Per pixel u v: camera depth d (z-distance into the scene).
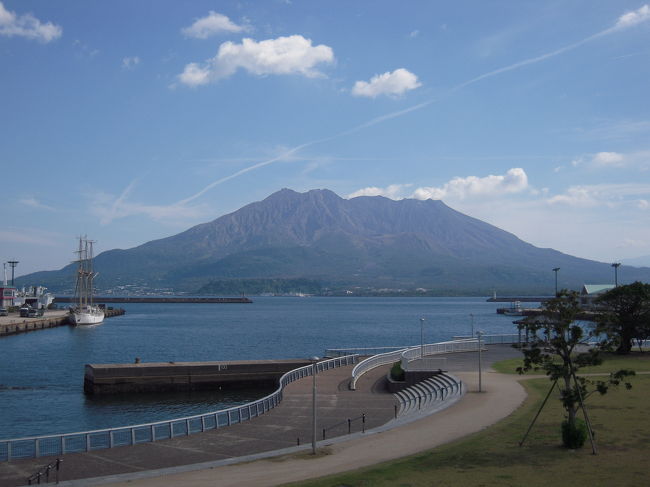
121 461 34.22
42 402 66.56
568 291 32.97
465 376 60.97
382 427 40.53
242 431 42.28
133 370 73.56
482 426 38.84
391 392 62.16
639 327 77.00
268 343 142.38
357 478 27.53
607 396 47.50
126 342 141.25
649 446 31.95
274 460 33.00
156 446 37.97
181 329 187.88
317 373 73.50
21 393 71.94
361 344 140.88
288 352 123.06
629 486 25.19
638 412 40.94
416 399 54.09
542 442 33.59
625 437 33.97
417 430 38.56
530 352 33.06
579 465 28.67
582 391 32.56
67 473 31.86
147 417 59.19
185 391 75.69
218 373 77.56
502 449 32.34
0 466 33.59
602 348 33.12
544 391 51.50
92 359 107.06
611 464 28.64
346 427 43.44
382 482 26.78
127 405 65.75
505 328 193.62
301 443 38.16
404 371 64.88
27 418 57.72
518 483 26.12
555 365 32.62
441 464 29.75
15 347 126.69
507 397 49.00
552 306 32.66
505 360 75.69
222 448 37.31
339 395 58.34
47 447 45.75
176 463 33.69
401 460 30.97
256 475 29.78
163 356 114.31
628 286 78.31
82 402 67.06
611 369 64.06
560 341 32.25
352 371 69.75
